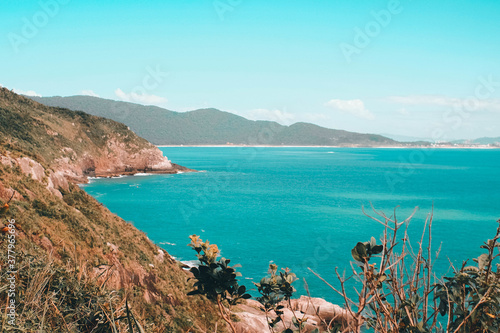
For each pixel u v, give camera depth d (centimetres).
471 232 6650
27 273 341
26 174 2409
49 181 2653
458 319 288
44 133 12344
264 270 4572
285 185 14862
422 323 287
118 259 2045
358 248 285
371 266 278
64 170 11962
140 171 16800
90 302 339
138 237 2923
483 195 12200
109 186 12738
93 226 2305
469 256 4803
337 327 297
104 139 15662
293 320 363
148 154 17150
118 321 329
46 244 1486
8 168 2248
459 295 289
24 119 11962
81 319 325
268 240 6209
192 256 5153
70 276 363
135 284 1825
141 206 9412
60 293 336
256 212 8988
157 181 14875
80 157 13350
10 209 1551
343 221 7906
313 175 19162
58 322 300
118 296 372
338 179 17325
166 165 17975
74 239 1877
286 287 392
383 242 288
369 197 11675
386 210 9100
